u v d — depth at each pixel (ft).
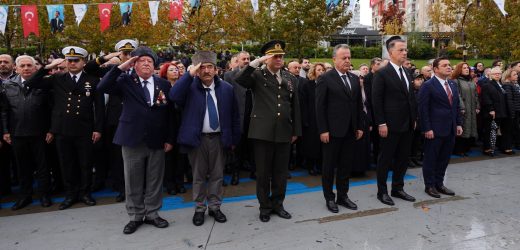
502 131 22.95
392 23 95.45
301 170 20.07
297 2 47.32
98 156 16.33
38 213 13.69
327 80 13.44
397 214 13.19
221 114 12.48
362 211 13.51
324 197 14.14
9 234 11.83
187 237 11.49
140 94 11.78
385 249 10.60
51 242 11.23
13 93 14.48
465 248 10.64
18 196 16.14
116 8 52.39
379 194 14.62
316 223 12.47
